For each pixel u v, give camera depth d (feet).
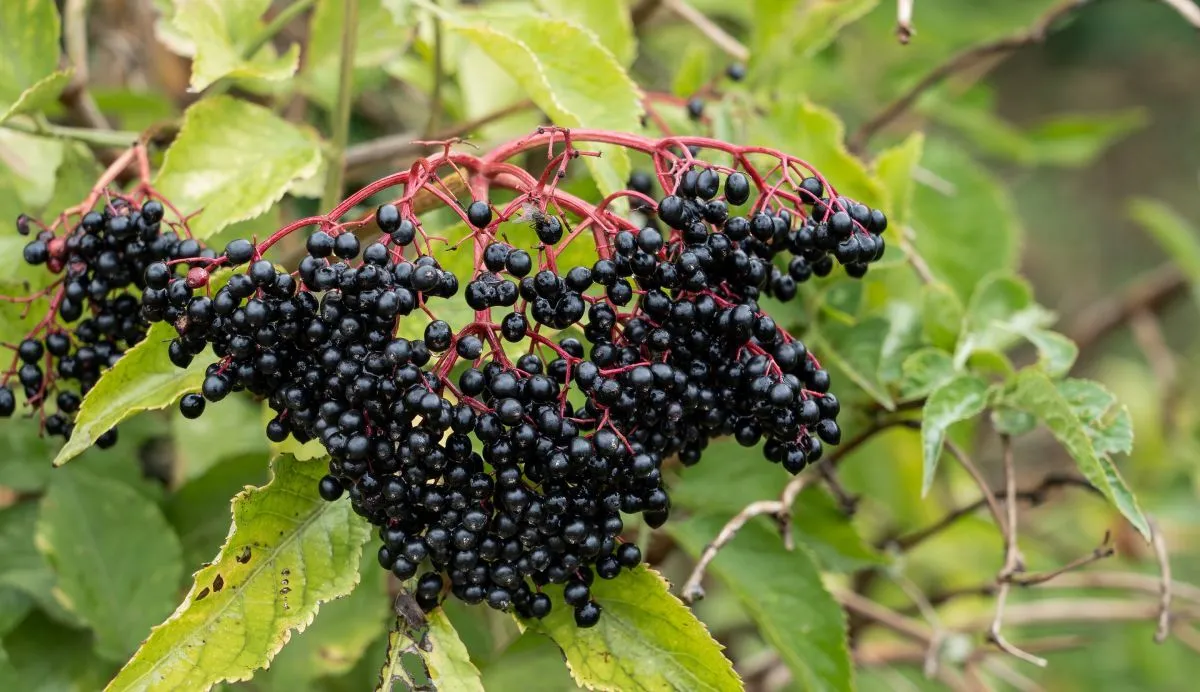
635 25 3.73
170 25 3.44
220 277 2.83
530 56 3.04
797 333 3.26
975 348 3.23
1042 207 9.53
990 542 4.26
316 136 3.22
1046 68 9.73
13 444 3.30
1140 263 9.40
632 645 2.90
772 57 3.46
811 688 3.13
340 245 2.78
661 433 2.87
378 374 2.77
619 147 3.07
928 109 4.35
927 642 3.70
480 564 2.83
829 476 3.34
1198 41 8.93
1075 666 5.19
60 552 3.23
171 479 3.57
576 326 3.09
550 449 2.80
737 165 3.21
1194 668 5.21
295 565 2.87
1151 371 6.38
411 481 2.79
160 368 2.90
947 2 4.66
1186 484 4.77
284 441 2.89
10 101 3.17
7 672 3.19
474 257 2.91
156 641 2.80
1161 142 9.67
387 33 3.37
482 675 3.24
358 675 3.38
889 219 3.22
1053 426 3.13
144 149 3.08
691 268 2.83
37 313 3.10
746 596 3.17
